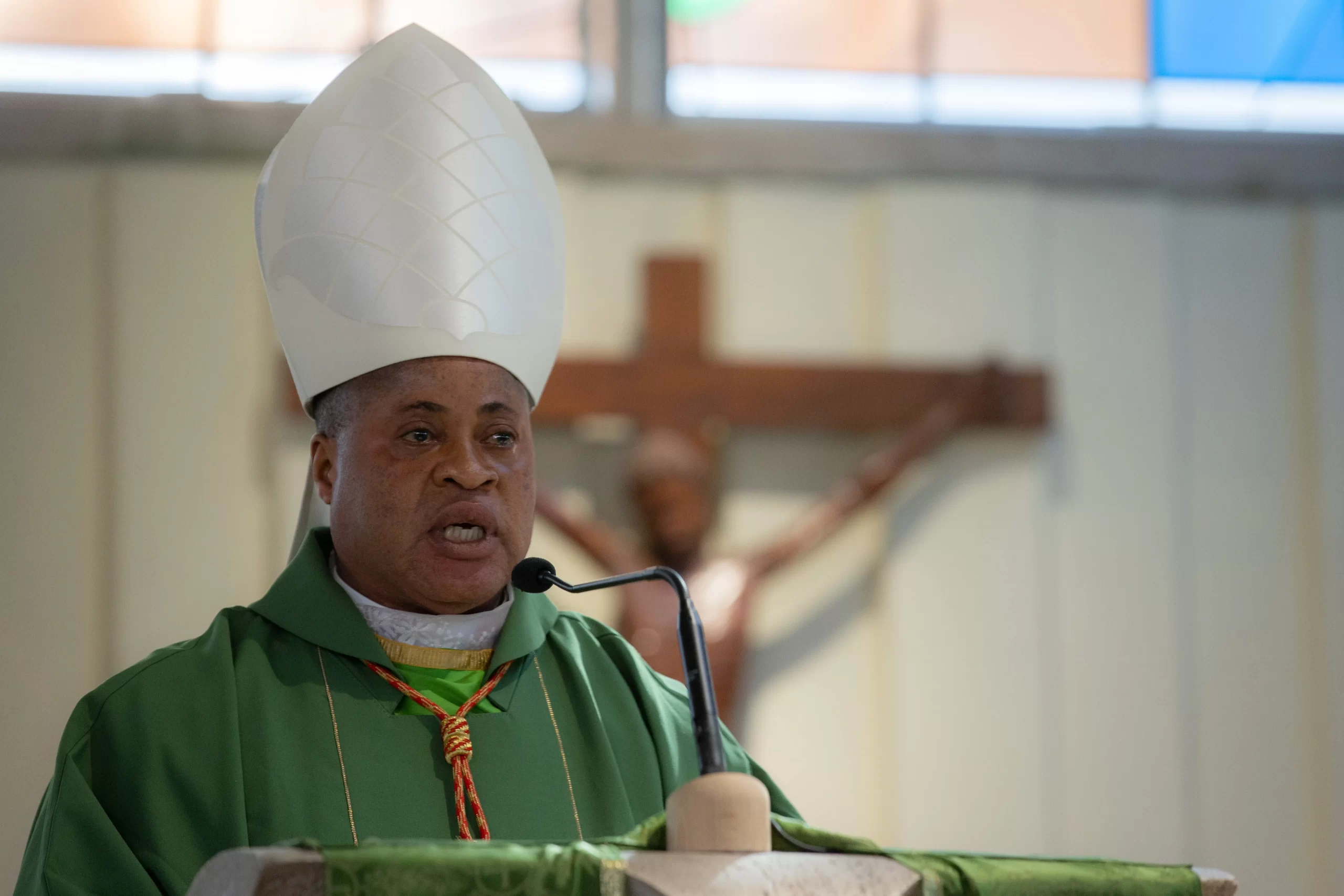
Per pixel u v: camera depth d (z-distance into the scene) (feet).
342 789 19.67
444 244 21.89
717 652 46.83
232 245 50.24
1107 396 52.85
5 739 46.65
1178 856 50.52
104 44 52.75
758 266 52.29
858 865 12.57
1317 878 51.21
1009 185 53.47
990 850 49.44
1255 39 57.67
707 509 49.19
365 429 21.13
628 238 52.08
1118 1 57.52
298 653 20.76
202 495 48.65
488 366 21.49
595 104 54.54
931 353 52.08
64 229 49.80
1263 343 54.03
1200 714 51.85
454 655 21.29
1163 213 54.13
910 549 50.93
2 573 47.57
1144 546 52.13
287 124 51.70
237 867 11.68
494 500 20.95
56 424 48.65
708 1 56.13
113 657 47.52
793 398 50.24
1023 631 50.72
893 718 49.85
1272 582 52.75
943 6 57.06
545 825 20.25
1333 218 54.90
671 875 12.03
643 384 49.67
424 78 23.15
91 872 18.56
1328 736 52.03
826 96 55.88
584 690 21.61
